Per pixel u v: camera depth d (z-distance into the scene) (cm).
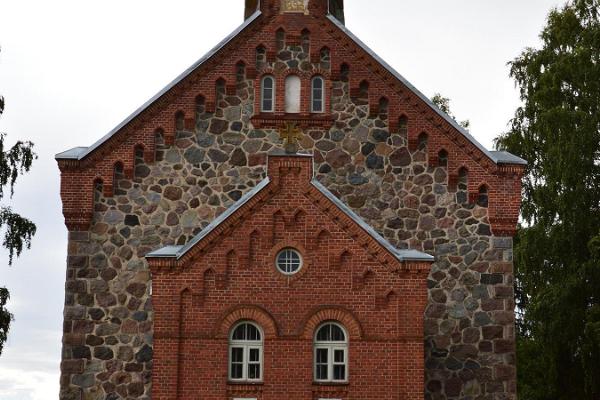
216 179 4088
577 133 5328
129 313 3938
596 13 5794
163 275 3522
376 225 4059
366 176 4103
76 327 3909
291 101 4175
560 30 5819
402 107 4147
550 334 5106
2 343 4738
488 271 4019
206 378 3466
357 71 4178
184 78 4134
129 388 3872
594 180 5353
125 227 4019
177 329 3484
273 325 3506
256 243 3566
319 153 4122
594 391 4966
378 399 3472
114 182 4047
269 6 4222
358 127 4144
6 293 4772
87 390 3866
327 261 3559
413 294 3534
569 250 5300
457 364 3934
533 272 5491
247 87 4166
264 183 3606
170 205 4053
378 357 3500
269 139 4131
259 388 3466
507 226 4050
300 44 4206
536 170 5888
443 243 4044
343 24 4469
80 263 3969
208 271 3534
